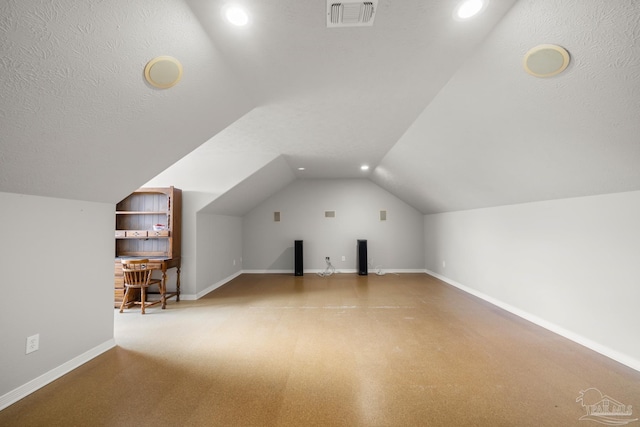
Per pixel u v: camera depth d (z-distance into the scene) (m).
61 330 2.32
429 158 4.06
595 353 2.62
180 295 4.69
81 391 2.08
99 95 1.66
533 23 1.54
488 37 1.78
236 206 5.94
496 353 2.65
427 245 6.95
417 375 2.28
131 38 1.46
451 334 3.13
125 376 2.29
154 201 4.85
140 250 4.79
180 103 2.12
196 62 1.87
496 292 4.23
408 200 6.79
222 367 2.43
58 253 2.31
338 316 3.79
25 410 1.86
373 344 2.89
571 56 1.57
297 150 4.57
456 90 2.42
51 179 2.08
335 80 2.36
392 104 2.82
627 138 1.87
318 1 1.49
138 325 3.47
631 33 1.33
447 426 1.71
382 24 1.68
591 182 2.50
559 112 1.97
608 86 1.62
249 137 3.90
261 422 1.76
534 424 1.71
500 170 3.18
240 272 6.96
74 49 1.35
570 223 2.92
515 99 2.11
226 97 2.43
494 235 4.25
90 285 2.61
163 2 1.40
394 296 4.81
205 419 1.78
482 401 1.94
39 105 1.52
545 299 3.28
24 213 2.06
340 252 7.09
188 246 4.72
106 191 2.62
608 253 2.54
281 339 3.03
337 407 1.89
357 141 4.08
